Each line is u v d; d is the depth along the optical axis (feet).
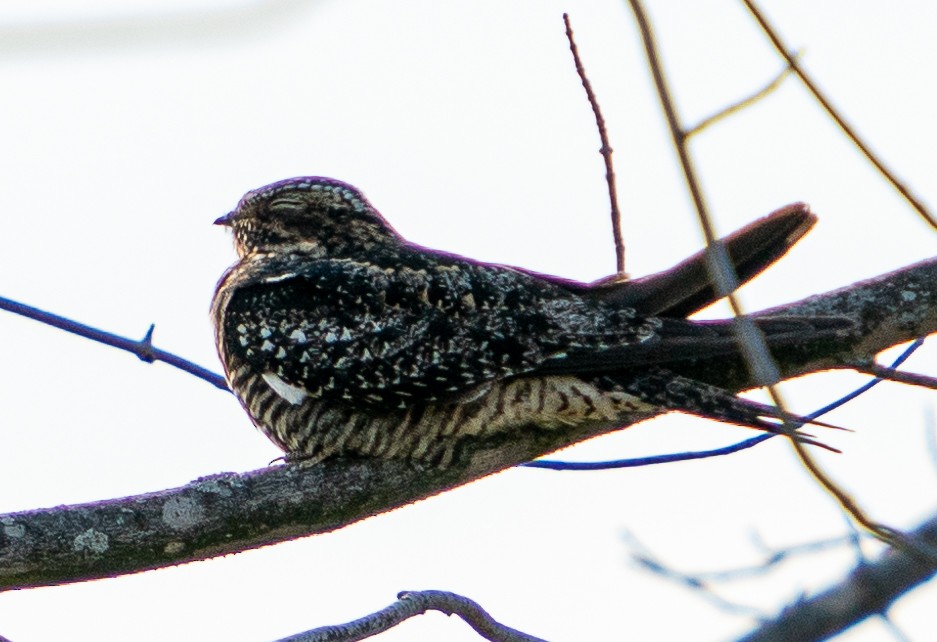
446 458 33.71
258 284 36.32
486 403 33.27
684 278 32.99
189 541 30.22
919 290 32.99
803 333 30.60
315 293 35.40
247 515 30.91
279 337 34.88
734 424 31.63
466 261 35.81
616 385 32.73
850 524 31.42
